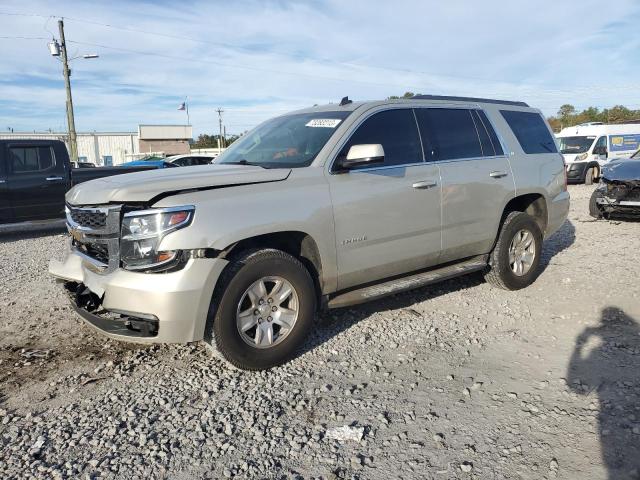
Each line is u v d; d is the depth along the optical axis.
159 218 3.44
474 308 5.32
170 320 3.46
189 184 3.61
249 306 3.81
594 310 5.12
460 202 5.04
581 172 20.67
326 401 3.53
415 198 4.65
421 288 6.00
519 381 3.76
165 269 3.45
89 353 4.36
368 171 4.39
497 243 5.58
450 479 2.73
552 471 2.76
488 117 5.61
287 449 3.01
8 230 12.04
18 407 3.51
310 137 4.48
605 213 10.35
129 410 3.43
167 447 3.04
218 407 3.46
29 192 10.74
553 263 7.02
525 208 6.19
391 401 3.52
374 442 3.06
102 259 3.80
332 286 4.26
